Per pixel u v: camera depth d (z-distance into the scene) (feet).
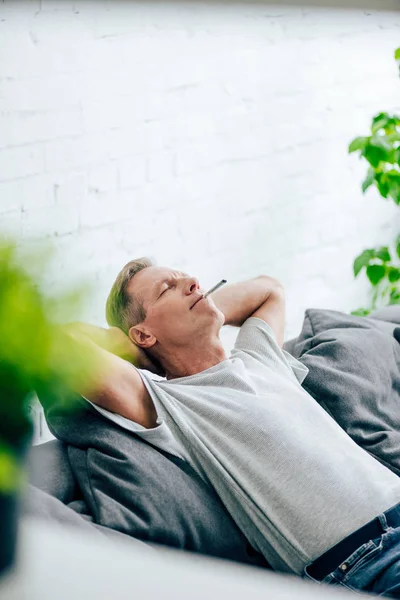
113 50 7.80
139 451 4.96
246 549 5.13
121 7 7.80
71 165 7.66
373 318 7.37
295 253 9.66
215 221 8.87
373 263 10.53
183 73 8.35
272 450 5.15
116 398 5.03
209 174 8.74
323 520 4.98
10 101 7.18
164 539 4.79
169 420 5.17
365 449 5.90
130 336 5.75
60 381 1.68
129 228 8.18
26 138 7.34
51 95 7.44
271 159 9.23
